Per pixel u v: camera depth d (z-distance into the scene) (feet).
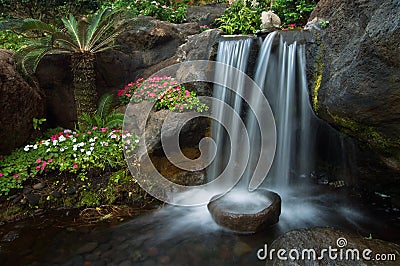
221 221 10.25
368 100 8.03
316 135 13.33
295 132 12.92
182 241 9.74
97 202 11.89
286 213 11.46
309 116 12.25
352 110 8.76
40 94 14.69
